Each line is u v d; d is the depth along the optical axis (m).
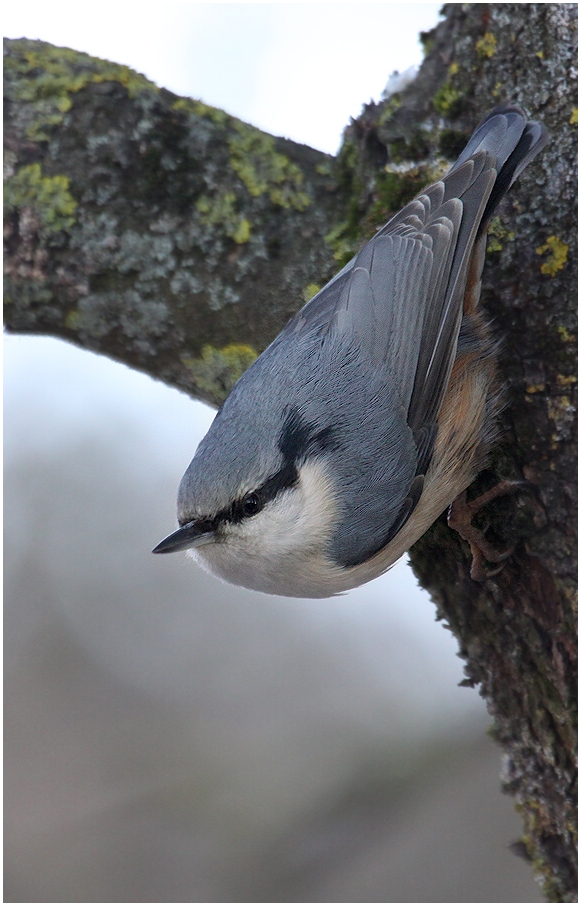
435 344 6.89
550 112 6.77
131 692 10.94
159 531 11.59
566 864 6.64
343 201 7.55
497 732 7.09
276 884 9.20
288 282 7.41
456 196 6.84
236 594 11.35
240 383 6.68
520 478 6.68
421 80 7.46
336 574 6.85
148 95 7.69
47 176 7.61
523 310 6.73
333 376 6.69
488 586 6.79
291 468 6.54
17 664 11.04
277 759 10.12
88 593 11.42
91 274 7.60
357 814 9.52
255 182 7.59
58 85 7.72
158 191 7.57
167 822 9.79
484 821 9.31
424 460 6.91
